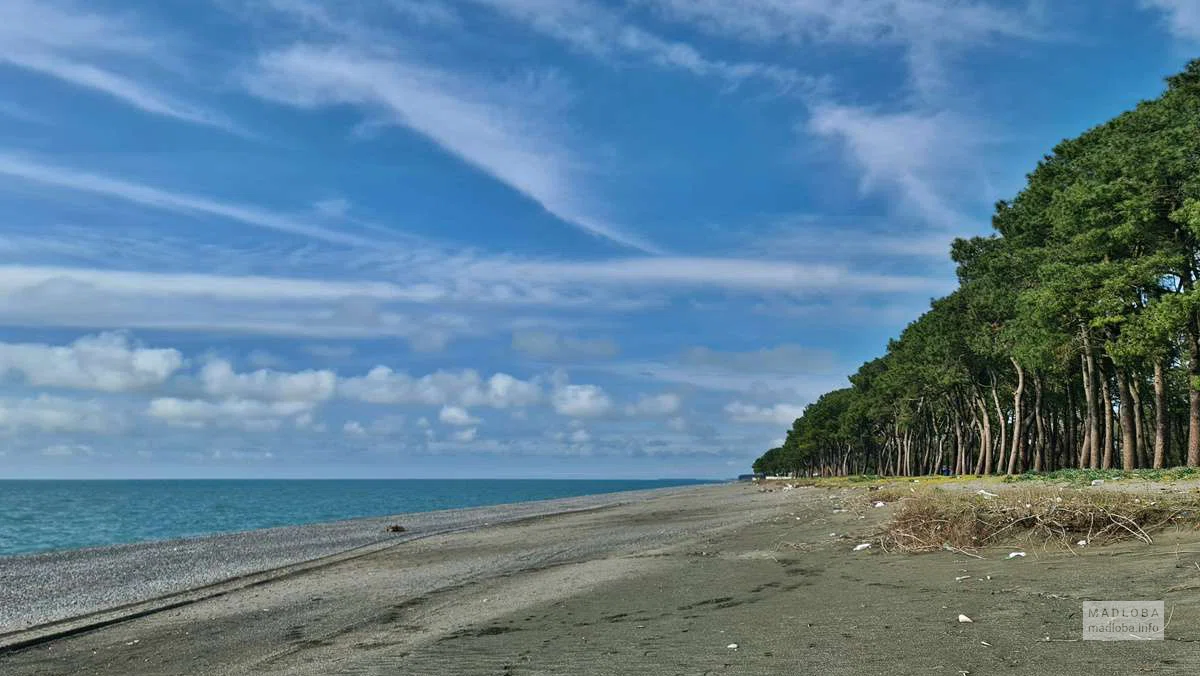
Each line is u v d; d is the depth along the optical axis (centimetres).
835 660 698
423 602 1362
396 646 980
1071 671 594
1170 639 650
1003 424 5831
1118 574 948
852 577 1172
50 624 1404
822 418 13425
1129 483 2353
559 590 1341
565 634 953
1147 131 3412
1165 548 1066
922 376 6706
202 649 1102
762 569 1361
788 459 17488
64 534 5472
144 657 1077
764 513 2953
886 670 650
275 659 985
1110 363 4112
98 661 1075
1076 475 3238
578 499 8725
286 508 10131
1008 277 4600
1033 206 4169
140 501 13288
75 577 2303
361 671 849
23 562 2781
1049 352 3866
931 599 935
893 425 9606
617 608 1107
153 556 2855
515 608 1192
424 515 5650
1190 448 3148
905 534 1402
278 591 1683
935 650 697
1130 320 3189
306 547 2988
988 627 762
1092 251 3369
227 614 1405
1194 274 3303
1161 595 809
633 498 7869
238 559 2631
